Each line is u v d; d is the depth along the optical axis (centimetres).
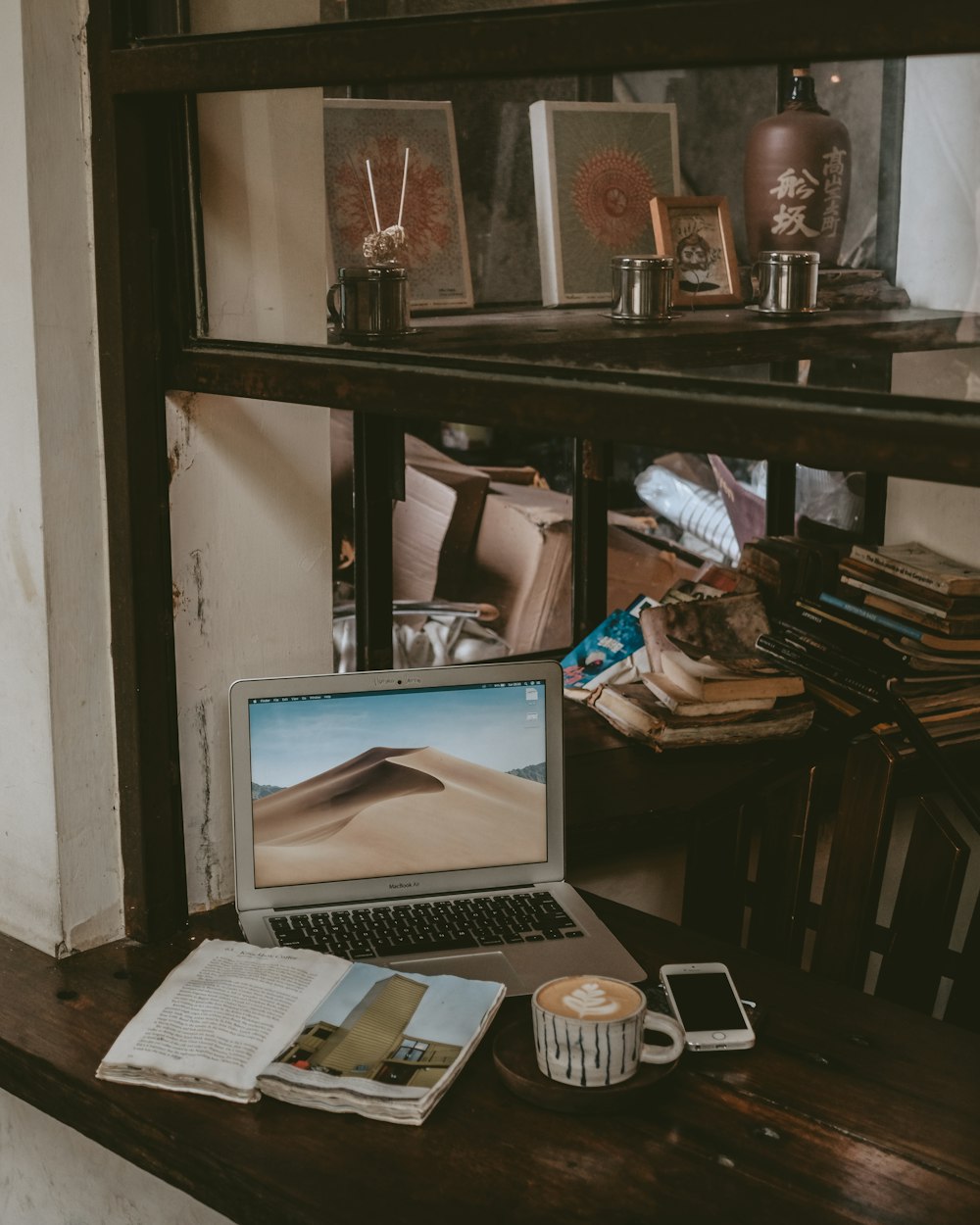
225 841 162
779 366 98
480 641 240
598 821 183
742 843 192
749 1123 121
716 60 93
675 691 215
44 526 141
